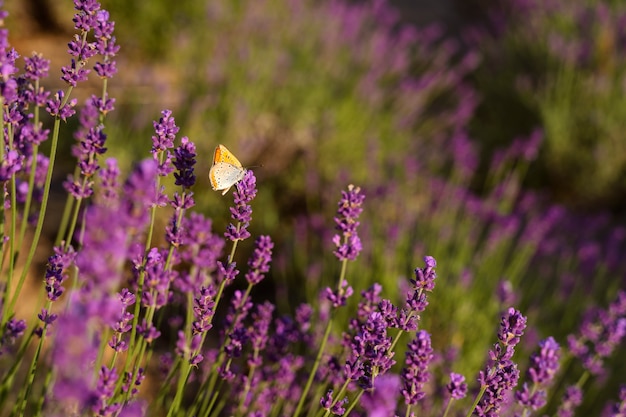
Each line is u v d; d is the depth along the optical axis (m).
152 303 1.62
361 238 3.60
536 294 4.03
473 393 2.58
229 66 5.20
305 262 3.92
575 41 6.41
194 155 1.67
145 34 6.20
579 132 6.10
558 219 4.57
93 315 0.93
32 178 1.70
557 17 6.93
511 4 7.72
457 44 8.41
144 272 1.64
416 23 9.09
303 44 5.93
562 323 3.60
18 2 5.82
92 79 5.12
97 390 1.36
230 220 4.04
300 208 4.63
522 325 1.63
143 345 1.72
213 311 1.72
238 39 5.70
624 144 5.96
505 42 7.22
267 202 4.36
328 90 5.46
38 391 2.16
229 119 4.74
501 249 3.93
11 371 1.68
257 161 4.69
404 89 5.70
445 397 2.58
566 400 2.45
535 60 6.90
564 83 6.26
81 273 1.03
